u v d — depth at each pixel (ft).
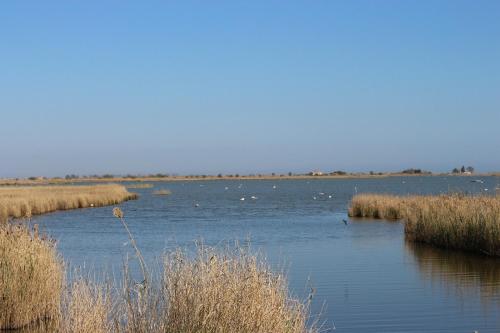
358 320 41.06
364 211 137.80
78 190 235.61
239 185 603.26
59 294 38.99
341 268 63.00
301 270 61.93
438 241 80.07
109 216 149.28
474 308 43.65
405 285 52.75
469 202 82.53
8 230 41.86
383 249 78.38
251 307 26.21
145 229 115.24
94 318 28.40
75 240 95.71
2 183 516.73
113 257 73.61
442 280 54.80
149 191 383.45
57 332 33.42
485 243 70.03
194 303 25.49
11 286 37.37
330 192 343.87
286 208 187.52
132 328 25.86
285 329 27.55
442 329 38.42
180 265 27.78
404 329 38.58
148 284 27.07
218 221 135.13
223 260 29.25
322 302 46.60
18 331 36.55
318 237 96.02
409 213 97.40
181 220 138.21
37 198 163.63
